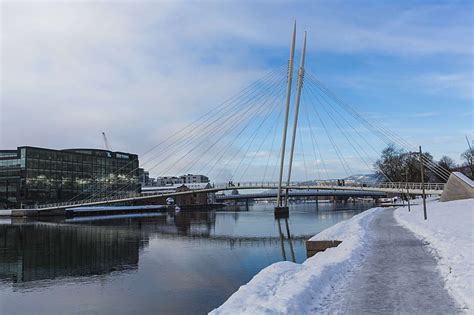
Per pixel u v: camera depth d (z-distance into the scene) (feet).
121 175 575.38
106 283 89.51
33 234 216.13
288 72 332.39
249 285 39.47
